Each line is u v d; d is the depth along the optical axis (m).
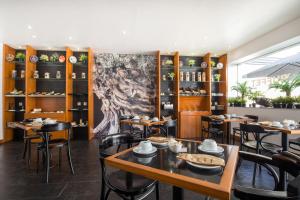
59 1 2.62
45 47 4.84
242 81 5.39
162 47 4.86
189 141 1.76
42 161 3.16
